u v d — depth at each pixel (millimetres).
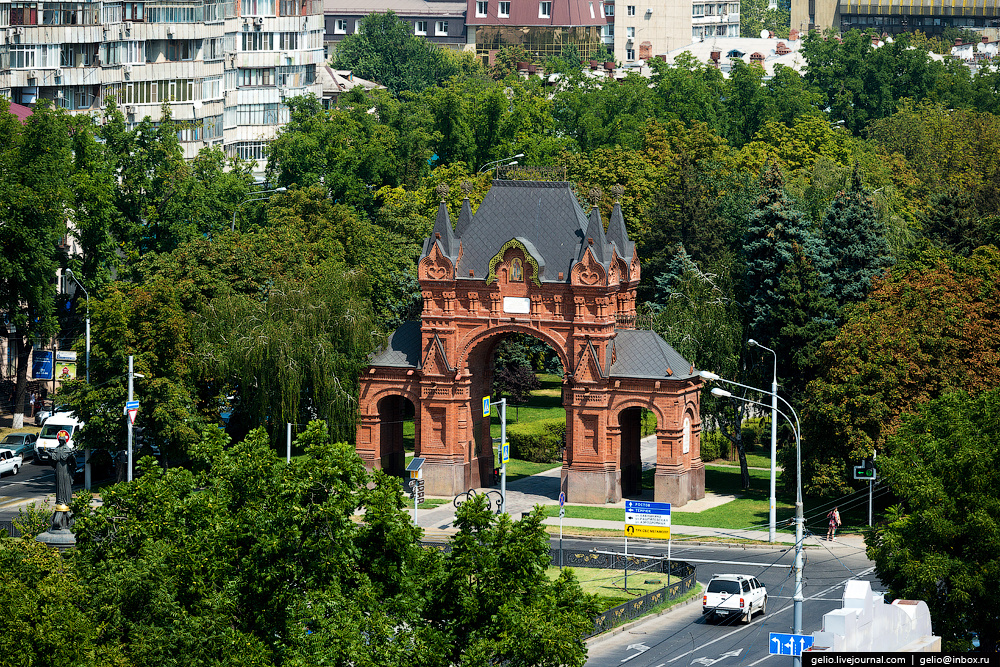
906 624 113375
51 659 96938
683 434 193750
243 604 104000
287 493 101938
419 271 197750
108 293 198250
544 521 186250
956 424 135625
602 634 141750
